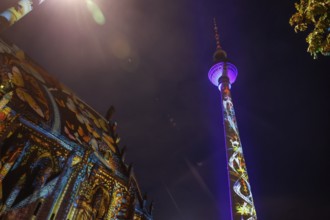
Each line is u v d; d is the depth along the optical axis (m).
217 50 109.31
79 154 31.20
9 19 30.08
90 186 30.75
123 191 36.44
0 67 29.28
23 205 24.03
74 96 48.19
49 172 27.62
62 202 24.66
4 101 24.31
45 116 31.42
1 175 22.94
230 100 89.69
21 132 26.42
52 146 29.20
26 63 38.25
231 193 62.03
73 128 36.00
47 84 39.94
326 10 13.07
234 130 77.75
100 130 46.50
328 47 13.28
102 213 31.70
